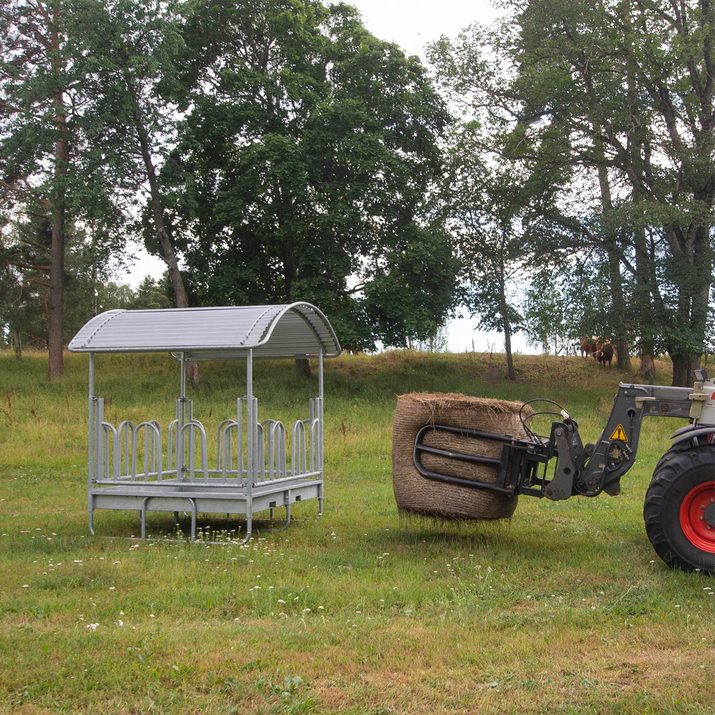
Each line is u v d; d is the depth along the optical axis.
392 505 10.29
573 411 21.27
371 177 26.06
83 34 22.98
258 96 25.98
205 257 26.14
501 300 27.47
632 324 22.86
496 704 3.63
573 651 4.38
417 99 26.05
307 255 25.19
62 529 8.73
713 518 6.12
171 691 3.80
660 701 3.60
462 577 6.24
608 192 25.38
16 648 4.41
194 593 5.65
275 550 7.30
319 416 9.65
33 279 26.81
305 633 4.67
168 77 23.81
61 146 26.12
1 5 25.03
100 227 25.59
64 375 25.62
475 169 26.34
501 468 7.15
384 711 3.59
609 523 8.73
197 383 24.33
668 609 5.14
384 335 25.39
